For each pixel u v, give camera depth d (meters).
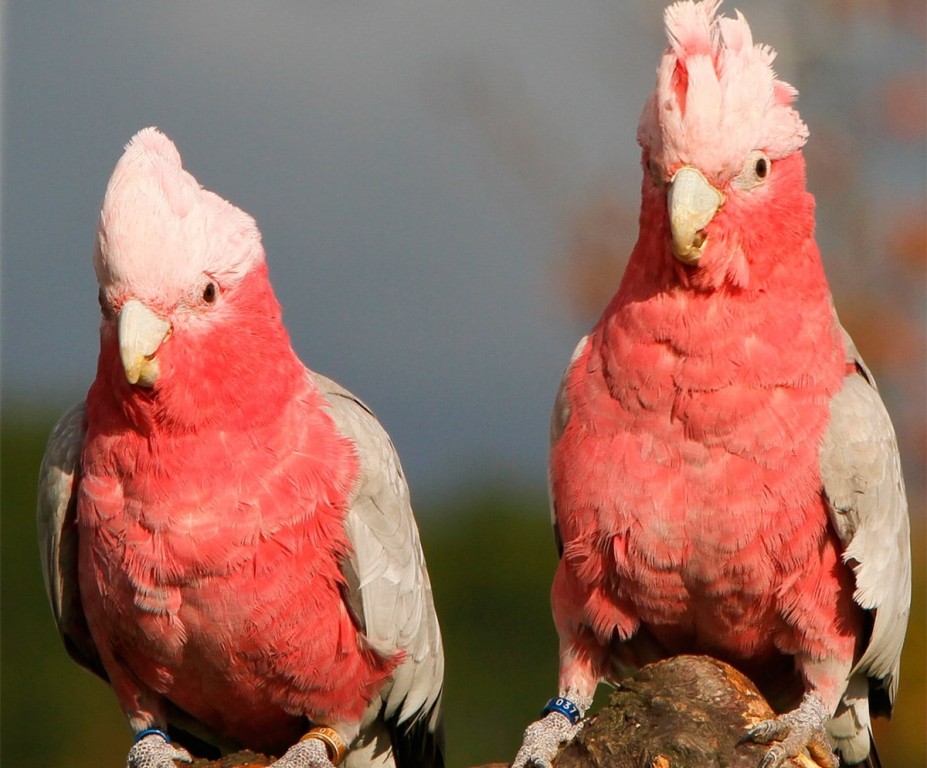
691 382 9.01
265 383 9.13
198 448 8.92
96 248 8.83
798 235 9.20
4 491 19.42
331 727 9.71
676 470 9.10
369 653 9.62
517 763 9.26
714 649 9.74
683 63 9.08
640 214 9.41
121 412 8.97
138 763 9.39
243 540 8.97
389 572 9.70
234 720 9.88
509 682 19.14
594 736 8.77
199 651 9.22
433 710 10.54
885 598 9.41
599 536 9.35
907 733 16.66
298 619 9.21
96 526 9.11
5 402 20.97
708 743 8.46
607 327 9.45
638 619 9.63
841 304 20.03
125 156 8.98
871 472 9.25
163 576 8.96
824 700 9.30
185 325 8.80
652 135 9.18
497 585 20.30
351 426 9.79
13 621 18.52
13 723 17.62
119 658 9.62
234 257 9.02
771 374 9.01
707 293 9.02
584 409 9.43
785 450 9.02
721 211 8.95
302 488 9.17
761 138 9.02
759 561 9.13
